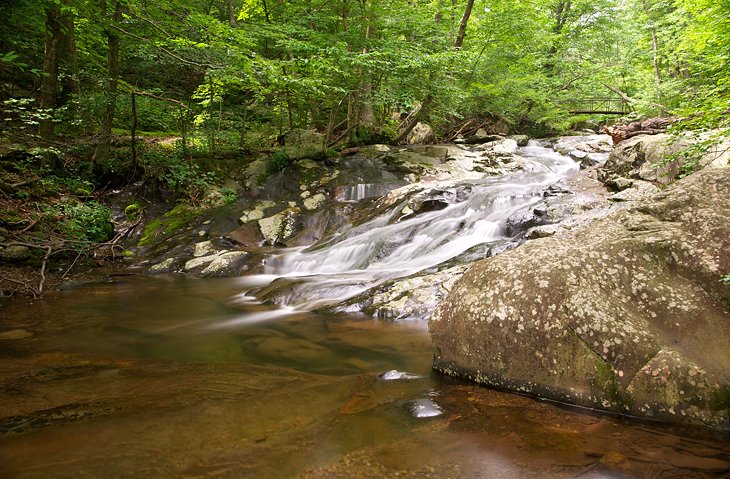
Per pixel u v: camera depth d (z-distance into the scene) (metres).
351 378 3.30
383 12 13.95
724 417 2.28
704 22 9.84
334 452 2.15
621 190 7.81
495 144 16.08
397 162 13.04
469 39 18.14
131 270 8.69
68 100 11.14
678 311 2.73
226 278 8.14
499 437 2.30
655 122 11.91
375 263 7.90
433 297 5.35
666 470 1.96
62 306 6.07
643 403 2.45
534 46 20.77
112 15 11.14
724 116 4.64
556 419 2.50
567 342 2.74
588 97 22.17
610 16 22.23
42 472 1.95
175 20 10.53
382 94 13.07
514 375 2.93
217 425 2.44
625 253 3.06
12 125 9.52
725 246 2.91
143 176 11.89
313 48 11.73
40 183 9.40
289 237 10.22
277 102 15.53
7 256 7.40
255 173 12.73
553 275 2.98
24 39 10.59
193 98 14.56
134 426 2.42
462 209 9.20
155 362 3.81
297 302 6.12
